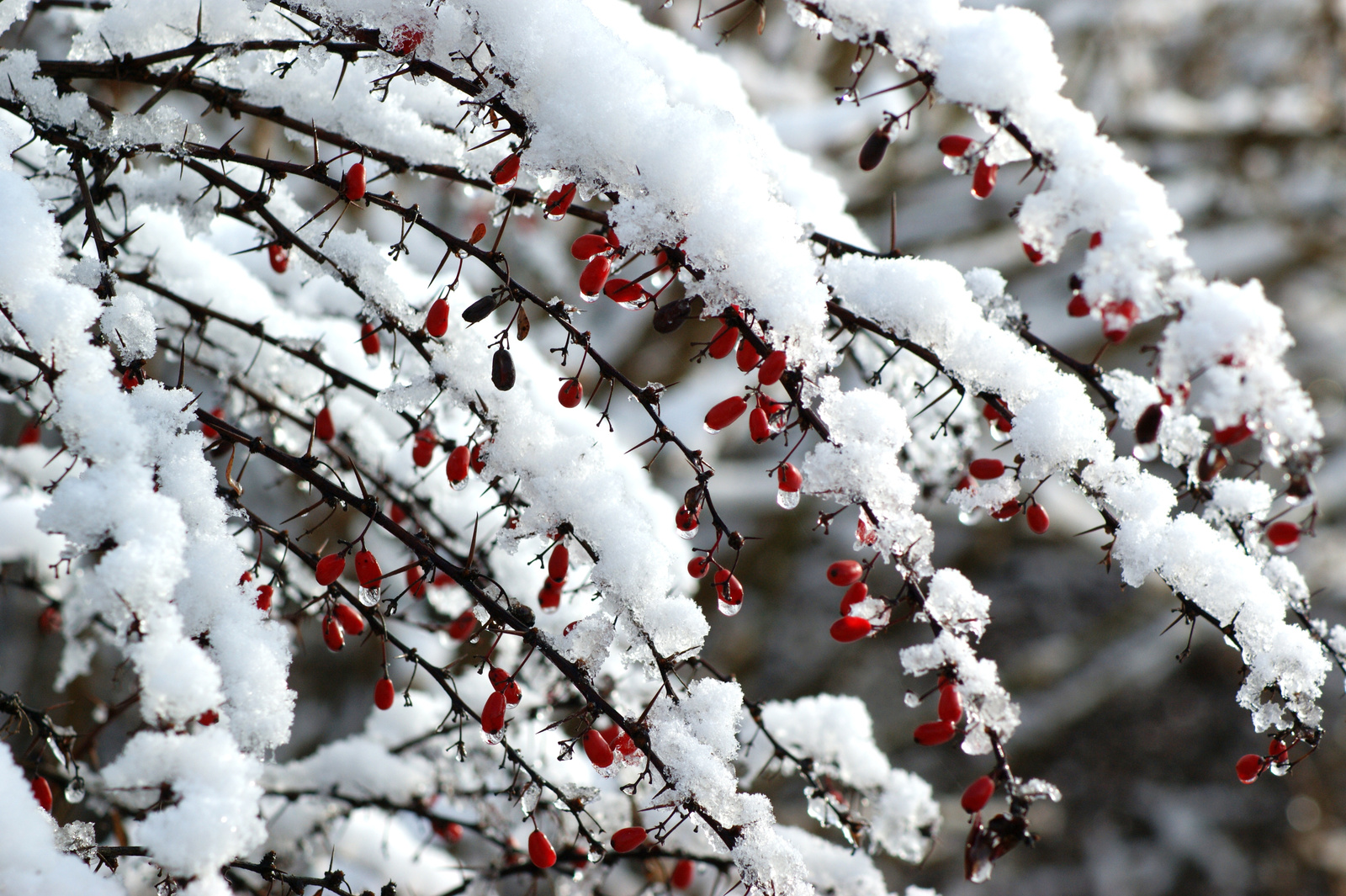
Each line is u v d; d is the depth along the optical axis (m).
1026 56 1.23
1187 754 4.75
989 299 1.30
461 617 1.36
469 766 1.44
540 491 1.29
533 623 1.28
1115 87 3.58
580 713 1.26
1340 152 3.54
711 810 1.25
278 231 1.30
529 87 1.25
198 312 1.36
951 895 3.97
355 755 1.45
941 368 1.28
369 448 1.44
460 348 1.31
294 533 2.15
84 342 1.22
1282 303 4.29
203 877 1.19
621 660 1.28
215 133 1.96
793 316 1.24
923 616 1.25
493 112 1.26
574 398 1.26
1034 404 1.26
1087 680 3.99
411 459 1.44
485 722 1.26
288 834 1.44
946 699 1.23
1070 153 1.22
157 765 1.20
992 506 1.28
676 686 1.40
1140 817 4.61
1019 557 4.94
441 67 1.26
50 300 1.22
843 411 1.26
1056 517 2.90
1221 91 3.80
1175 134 3.43
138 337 1.26
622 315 2.82
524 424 1.30
